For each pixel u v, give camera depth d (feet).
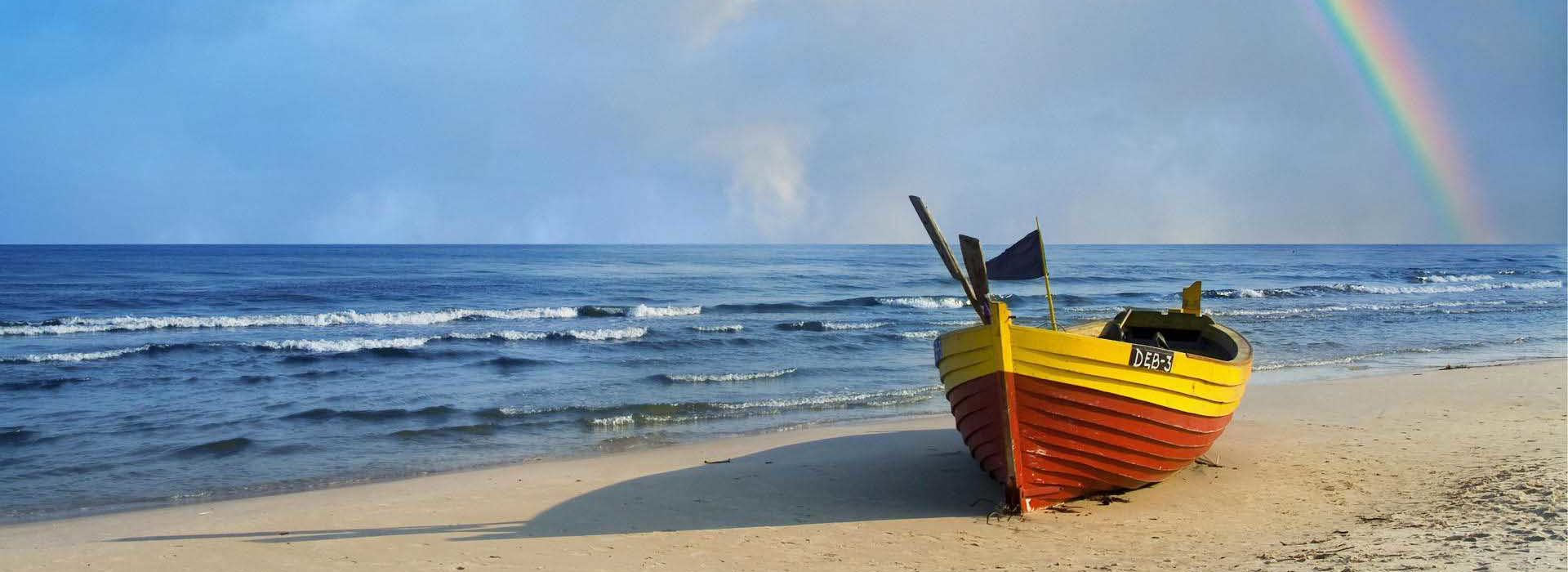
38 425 51.88
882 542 27.53
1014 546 26.35
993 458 30.58
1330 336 93.91
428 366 75.82
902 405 56.49
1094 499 31.42
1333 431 42.83
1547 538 21.54
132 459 43.60
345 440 47.75
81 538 30.17
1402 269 284.61
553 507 32.65
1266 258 423.64
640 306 127.03
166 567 26.22
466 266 303.07
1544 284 190.70
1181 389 30.14
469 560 26.43
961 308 136.87
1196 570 22.35
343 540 28.78
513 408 55.06
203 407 57.31
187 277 215.72
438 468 41.47
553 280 206.90
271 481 39.42
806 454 41.50
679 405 55.16
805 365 75.36
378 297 155.22
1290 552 23.15
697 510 32.07
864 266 305.53
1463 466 33.63
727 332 100.58
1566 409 46.52
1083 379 28.37
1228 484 33.04
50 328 103.24
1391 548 22.18
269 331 105.40
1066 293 165.89
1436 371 64.13
